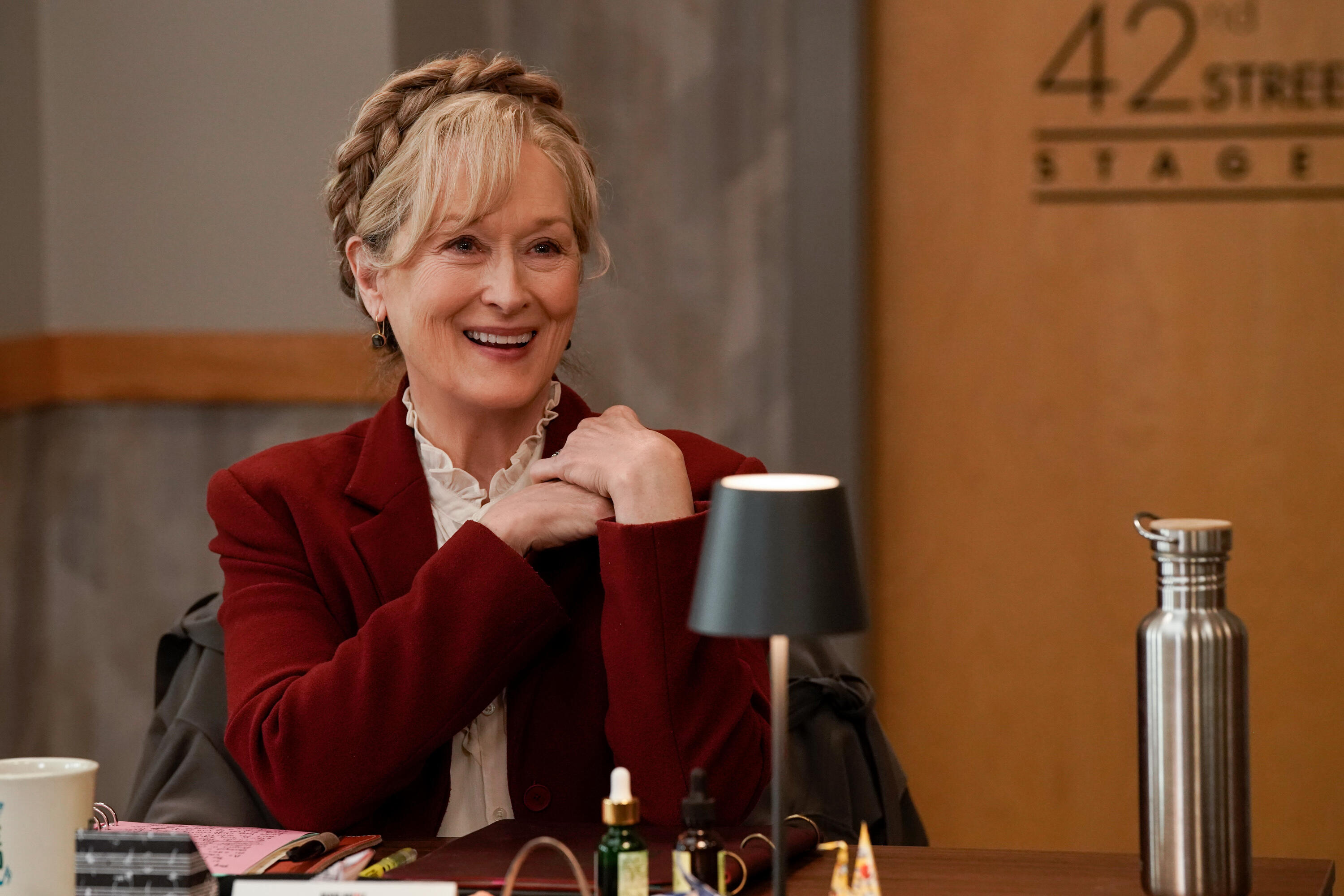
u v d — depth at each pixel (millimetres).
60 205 5570
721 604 1676
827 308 5777
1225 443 5777
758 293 5918
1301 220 5660
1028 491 5902
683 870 1812
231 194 5477
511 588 2518
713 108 5891
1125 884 2010
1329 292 5672
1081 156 5777
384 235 2705
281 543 2785
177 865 1858
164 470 5668
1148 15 5688
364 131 2768
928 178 5871
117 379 5555
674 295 5953
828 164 5746
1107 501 5867
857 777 2949
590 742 2686
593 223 2824
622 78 5922
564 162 2721
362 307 2961
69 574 5723
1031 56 5777
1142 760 1880
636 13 5898
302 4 5395
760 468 2914
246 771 2604
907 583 5996
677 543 2443
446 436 2859
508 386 2701
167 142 5504
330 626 2742
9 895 1864
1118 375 5824
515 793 2664
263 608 2721
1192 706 1826
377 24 5359
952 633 5977
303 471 2855
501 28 5961
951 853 2213
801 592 1654
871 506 5957
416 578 2549
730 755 2492
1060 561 5898
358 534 2762
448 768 2682
